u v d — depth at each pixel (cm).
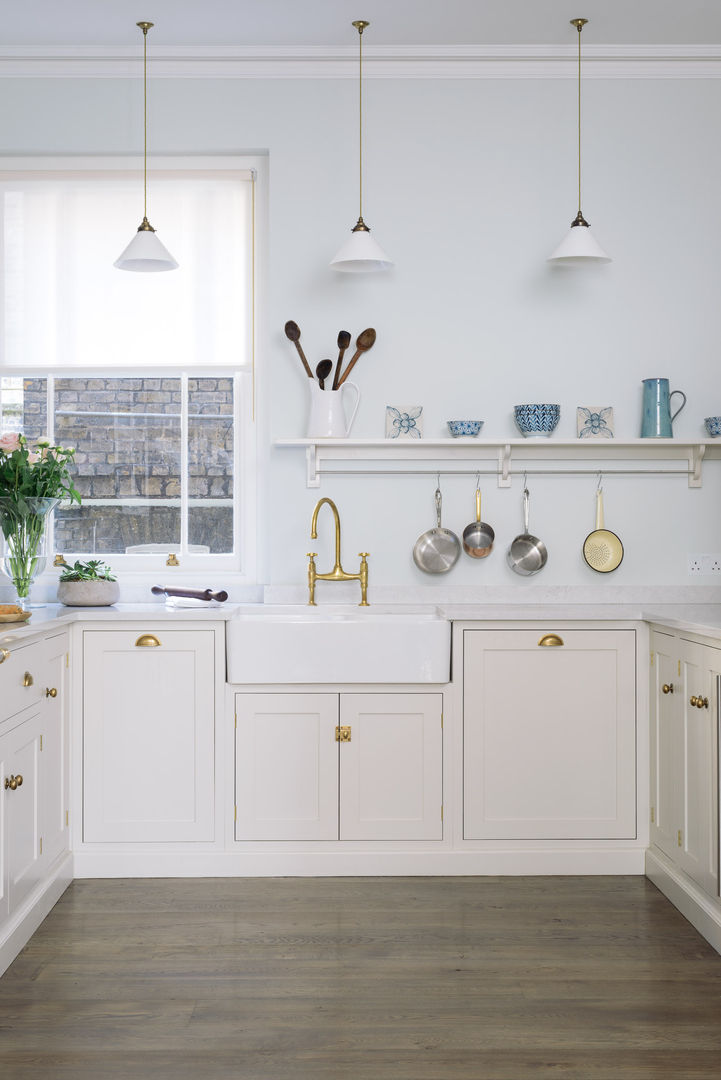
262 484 405
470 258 393
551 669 352
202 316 404
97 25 364
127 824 349
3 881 273
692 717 308
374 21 361
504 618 347
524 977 272
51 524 407
